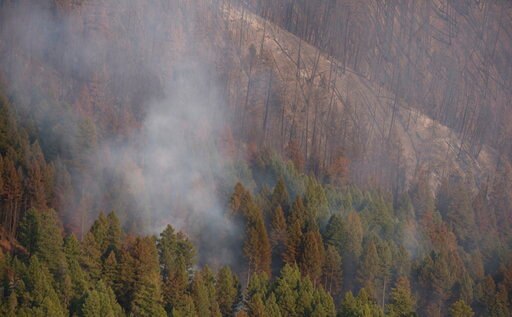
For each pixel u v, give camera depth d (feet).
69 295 621.72
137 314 634.02
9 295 600.80
